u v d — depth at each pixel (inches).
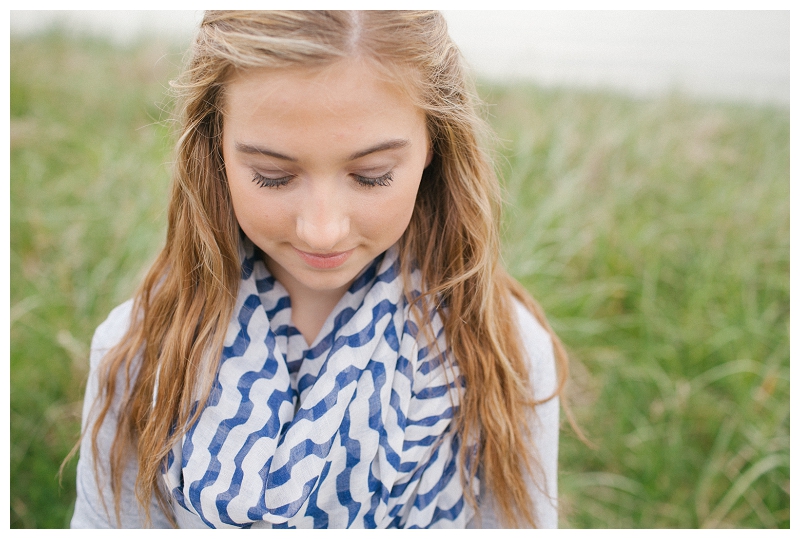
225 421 35.1
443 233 38.4
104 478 41.0
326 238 28.0
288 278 38.1
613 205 94.7
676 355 79.9
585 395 77.9
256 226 29.7
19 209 88.6
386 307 36.9
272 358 36.3
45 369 73.3
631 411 75.7
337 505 36.3
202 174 34.4
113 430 40.6
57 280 81.9
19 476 66.5
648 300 83.7
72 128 104.1
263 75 26.3
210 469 34.5
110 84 114.7
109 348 41.4
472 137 36.1
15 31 125.9
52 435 70.2
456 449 40.8
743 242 92.2
